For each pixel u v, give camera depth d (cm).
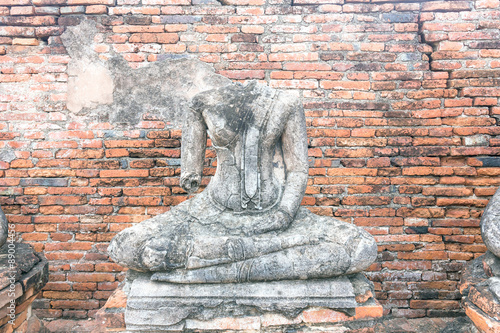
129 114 300
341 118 298
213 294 180
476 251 290
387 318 290
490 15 291
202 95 220
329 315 182
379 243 296
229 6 298
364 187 297
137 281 188
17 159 298
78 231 299
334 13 297
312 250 188
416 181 296
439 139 293
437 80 295
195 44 298
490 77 291
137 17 297
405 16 296
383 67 298
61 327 280
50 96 297
